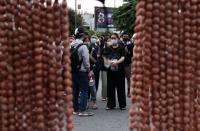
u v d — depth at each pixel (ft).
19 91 8.80
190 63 9.14
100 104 35.53
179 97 9.16
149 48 9.01
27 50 8.78
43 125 8.86
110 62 31.76
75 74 28.22
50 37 8.79
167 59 9.04
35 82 8.81
